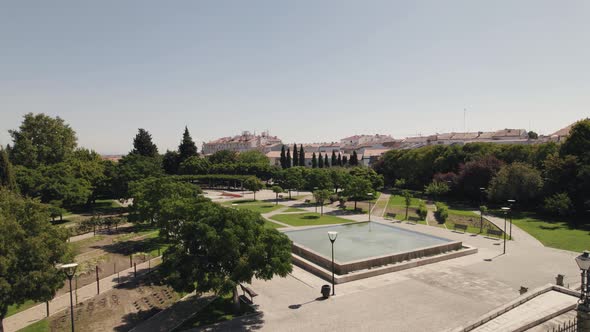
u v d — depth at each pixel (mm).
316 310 21172
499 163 61875
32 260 19484
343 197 61875
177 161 118312
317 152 179500
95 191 68062
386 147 161375
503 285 24875
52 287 20328
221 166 109375
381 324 19297
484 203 61375
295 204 68375
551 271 27875
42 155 78688
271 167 104188
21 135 76875
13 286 18547
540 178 51875
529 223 46125
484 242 37375
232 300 22797
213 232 19297
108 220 48312
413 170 83875
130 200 78312
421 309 21094
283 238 21375
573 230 41531
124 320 20750
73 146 87000
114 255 34906
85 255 34938
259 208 63281
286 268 19844
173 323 20000
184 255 19906
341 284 25469
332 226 45094
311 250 31000
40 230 21594
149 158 86188
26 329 19953
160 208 34281
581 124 51406
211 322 19875
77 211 62969
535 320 16453
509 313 17828
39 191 54812
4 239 19141
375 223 47500
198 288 18828
